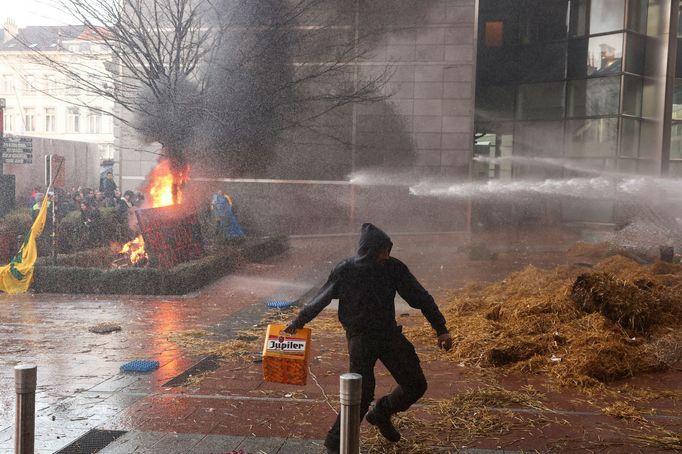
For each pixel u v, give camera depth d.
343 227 25.22
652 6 26.80
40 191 21.12
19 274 11.95
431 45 25.23
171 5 17.64
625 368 6.38
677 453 4.43
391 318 4.30
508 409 5.34
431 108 25.38
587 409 5.39
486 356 6.77
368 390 4.25
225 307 10.47
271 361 4.36
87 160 34.56
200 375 6.44
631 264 13.10
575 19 26.94
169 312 10.02
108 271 11.77
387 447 4.52
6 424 5.09
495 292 10.68
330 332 8.41
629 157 26.30
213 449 4.51
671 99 27.16
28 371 3.45
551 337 7.11
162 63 15.32
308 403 5.54
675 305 8.27
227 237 17.27
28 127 50.81
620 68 25.69
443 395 5.75
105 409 5.38
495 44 28.66
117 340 8.08
